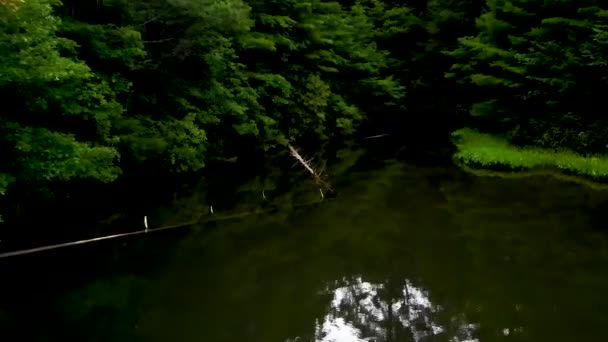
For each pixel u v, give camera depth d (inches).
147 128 534.0
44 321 335.9
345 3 1241.4
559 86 731.4
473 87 1045.2
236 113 680.4
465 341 318.7
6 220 435.2
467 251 454.3
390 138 1039.0
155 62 561.9
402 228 514.3
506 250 453.4
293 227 518.6
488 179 676.7
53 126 428.1
